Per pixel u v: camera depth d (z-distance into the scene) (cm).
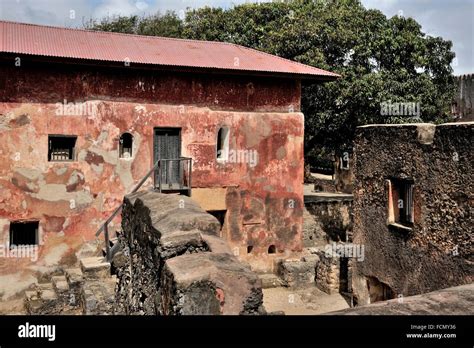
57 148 1255
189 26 2620
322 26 1942
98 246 1277
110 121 1286
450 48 2080
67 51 1217
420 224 815
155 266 568
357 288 1001
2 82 1164
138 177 1327
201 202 1402
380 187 918
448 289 406
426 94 1975
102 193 1284
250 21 2369
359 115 1956
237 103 1433
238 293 415
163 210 656
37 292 1143
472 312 351
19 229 1218
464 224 724
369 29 1989
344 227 2000
